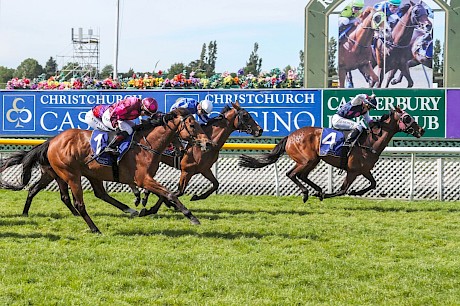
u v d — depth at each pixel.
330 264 6.06
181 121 7.47
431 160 10.93
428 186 10.91
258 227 7.95
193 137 7.48
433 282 5.53
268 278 5.62
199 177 11.41
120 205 8.13
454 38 11.94
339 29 12.73
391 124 9.44
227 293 5.20
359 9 12.65
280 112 11.49
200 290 5.24
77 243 6.97
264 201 10.49
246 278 5.58
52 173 8.23
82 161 7.48
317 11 12.24
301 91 11.44
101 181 8.07
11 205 9.84
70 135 7.56
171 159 9.24
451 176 10.84
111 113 7.35
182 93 11.68
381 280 5.60
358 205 10.12
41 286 5.29
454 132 11.16
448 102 11.16
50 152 7.60
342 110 9.46
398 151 10.54
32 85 12.65
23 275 5.58
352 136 9.37
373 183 9.63
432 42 12.50
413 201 10.65
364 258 6.39
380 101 11.30
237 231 7.68
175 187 11.45
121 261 6.07
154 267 5.88
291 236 7.43
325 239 7.28
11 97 12.01
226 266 5.95
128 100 7.38
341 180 11.13
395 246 6.92
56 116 11.92
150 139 7.44
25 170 7.84
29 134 11.98
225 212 9.32
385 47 12.59
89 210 9.39
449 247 6.93
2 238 7.17
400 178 10.98
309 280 5.55
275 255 6.41
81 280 5.46
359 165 9.41
